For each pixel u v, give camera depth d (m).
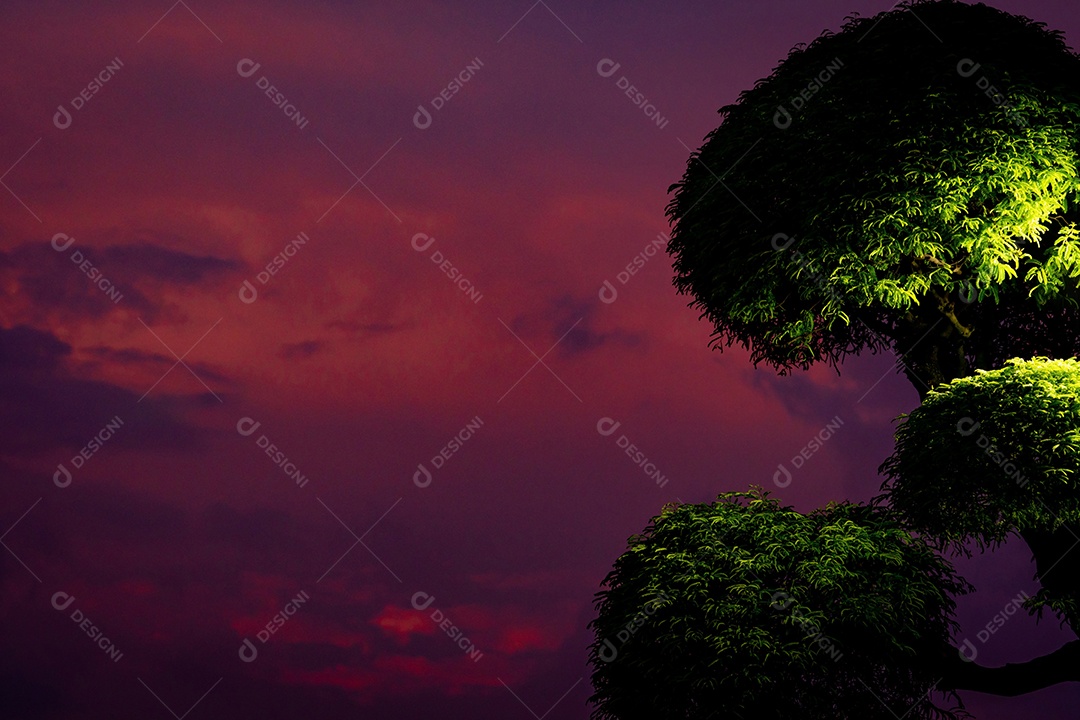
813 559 13.51
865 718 13.34
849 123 13.98
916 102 13.64
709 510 14.62
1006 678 13.93
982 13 14.86
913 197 13.24
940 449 12.95
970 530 13.10
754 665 12.87
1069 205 13.89
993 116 13.36
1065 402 12.51
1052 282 13.62
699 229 15.27
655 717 13.49
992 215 13.34
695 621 13.37
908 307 13.88
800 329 14.83
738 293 14.70
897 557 13.51
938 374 15.45
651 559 14.13
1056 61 14.29
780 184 14.50
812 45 15.44
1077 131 13.49
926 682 14.20
